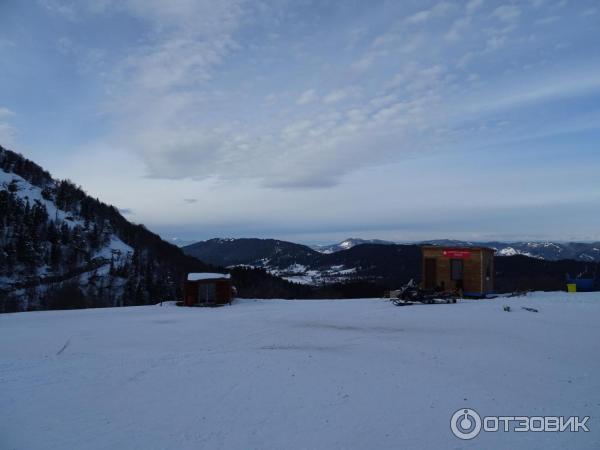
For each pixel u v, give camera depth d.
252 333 14.81
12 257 78.88
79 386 8.83
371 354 11.21
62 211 110.75
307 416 7.19
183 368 10.09
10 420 7.16
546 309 16.59
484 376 9.16
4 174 114.25
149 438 6.45
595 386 8.48
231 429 6.72
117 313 22.33
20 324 18.11
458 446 6.13
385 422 6.93
